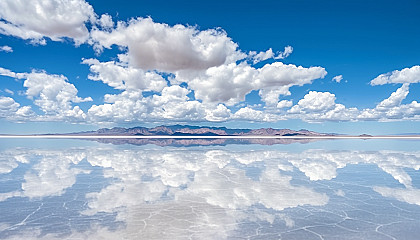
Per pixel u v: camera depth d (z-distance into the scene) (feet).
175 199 30.89
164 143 150.61
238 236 20.81
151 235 20.92
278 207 28.12
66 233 21.26
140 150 95.40
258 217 25.08
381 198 31.55
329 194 33.30
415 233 21.45
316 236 20.85
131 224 23.18
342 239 20.35
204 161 63.26
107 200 30.40
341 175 45.88
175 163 59.57
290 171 49.60
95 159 67.21
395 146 121.80
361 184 38.99
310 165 56.90
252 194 33.14
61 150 95.14
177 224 23.25
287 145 129.08
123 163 59.62
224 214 25.86
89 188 35.96
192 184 38.52
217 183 39.19
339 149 101.65
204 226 22.81
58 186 37.11
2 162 61.05
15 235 20.89
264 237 20.63
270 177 43.83
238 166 55.26
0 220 24.12
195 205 28.66
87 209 27.27
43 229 22.07
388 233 21.48
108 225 22.93
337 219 24.64
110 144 137.28
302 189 35.76
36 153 83.25
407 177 44.16
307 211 26.86
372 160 66.18
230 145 128.77
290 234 21.20
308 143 152.56
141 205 28.60
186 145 128.26
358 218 24.91
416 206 28.60
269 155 77.66
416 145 130.82
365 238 20.51
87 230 21.84
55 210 26.91
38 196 32.04
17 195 32.40
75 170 50.21
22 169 51.21
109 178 42.68
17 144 137.28
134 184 38.42
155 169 51.34
